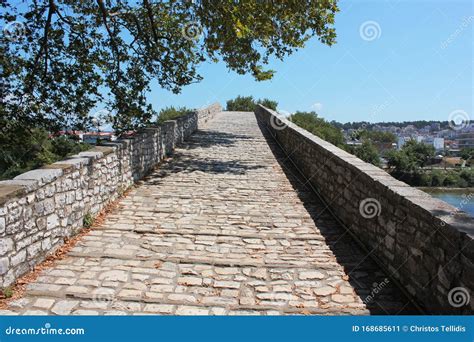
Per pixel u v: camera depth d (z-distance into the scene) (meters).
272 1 9.41
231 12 8.27
